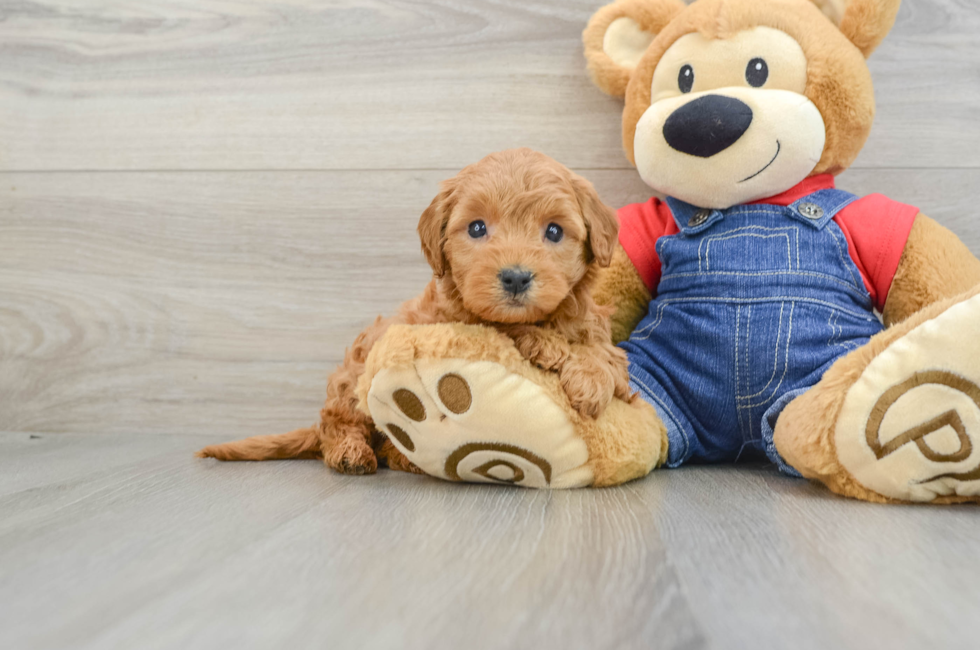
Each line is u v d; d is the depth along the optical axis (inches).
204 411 71.0
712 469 53.2
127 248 71.6
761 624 22.4
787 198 54.9
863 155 64.0
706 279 53.3
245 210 70.4
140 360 71.6
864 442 39.9
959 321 38.0
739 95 52.2
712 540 32.2
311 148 69.7
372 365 43.1
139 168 71.4
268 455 55.8
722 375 52.2
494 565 28.6
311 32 69.5
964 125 63.2
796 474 48.8
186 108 70.8
